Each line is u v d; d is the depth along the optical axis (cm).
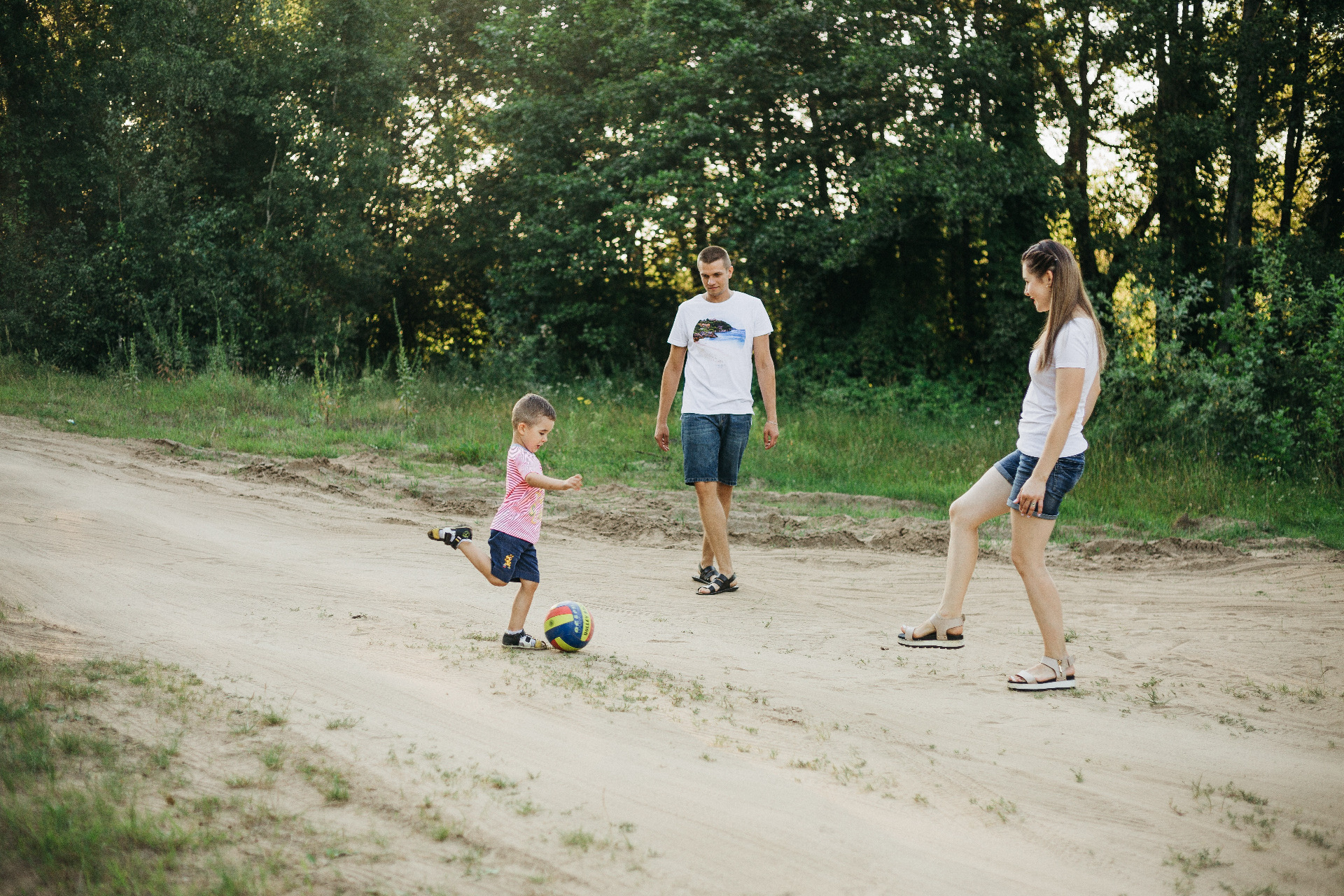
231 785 313
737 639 553
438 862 272
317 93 2145
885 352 1878
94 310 1927
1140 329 1461
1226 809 332
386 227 2358
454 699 412
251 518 871
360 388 1705
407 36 2347
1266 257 1413
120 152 1938
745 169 1909
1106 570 766
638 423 1444
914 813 323
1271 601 655
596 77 2070
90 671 414
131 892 243
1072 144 1928
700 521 932
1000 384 1844
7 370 1748
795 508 1005
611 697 427
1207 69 1720
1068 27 1727
